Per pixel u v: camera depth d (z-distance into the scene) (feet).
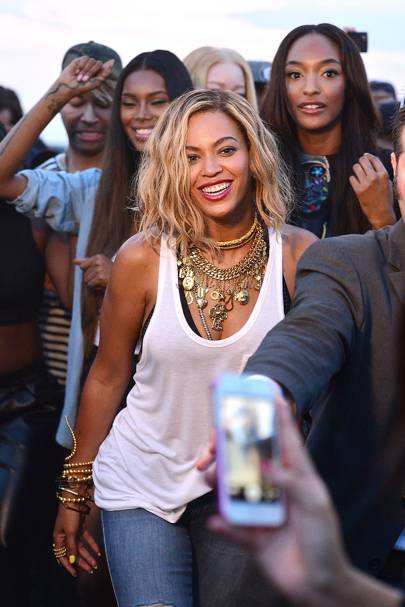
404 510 11.57
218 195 14.94
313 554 6.53
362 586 6.61
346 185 19.75
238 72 26.40
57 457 21.80
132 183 20.56
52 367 22.33
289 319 11.29
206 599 14.74
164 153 15.03
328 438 11.90
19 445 21.42
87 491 16.71
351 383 11.80
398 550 11.93
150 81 20.94
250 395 6.87
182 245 14.97
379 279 11.91
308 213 19.79
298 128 20.51
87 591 17.49
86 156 23.94
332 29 20.51
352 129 20.25
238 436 6.75
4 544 21.09
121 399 16.38
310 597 6.56
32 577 21.47
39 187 21.43
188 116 15.03
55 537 17.08
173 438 14.85
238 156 15.05
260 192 15.35
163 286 14.92
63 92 21.53
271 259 15.16
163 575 14.66
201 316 14.94
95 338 19.99
